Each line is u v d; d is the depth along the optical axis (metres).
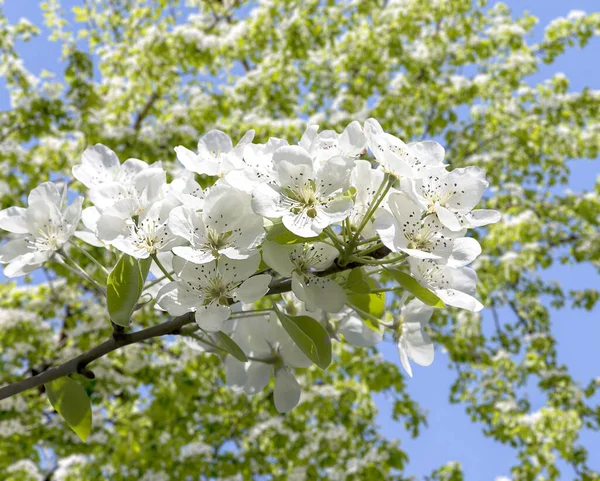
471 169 1.39
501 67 8.42
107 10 9.26
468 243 1.36
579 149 8.69
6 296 7.33
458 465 6.91
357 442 6.55
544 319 8.77
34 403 6.65
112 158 1.67
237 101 7.63
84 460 6.34
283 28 7.76
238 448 6.80
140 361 6.46
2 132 6.86
